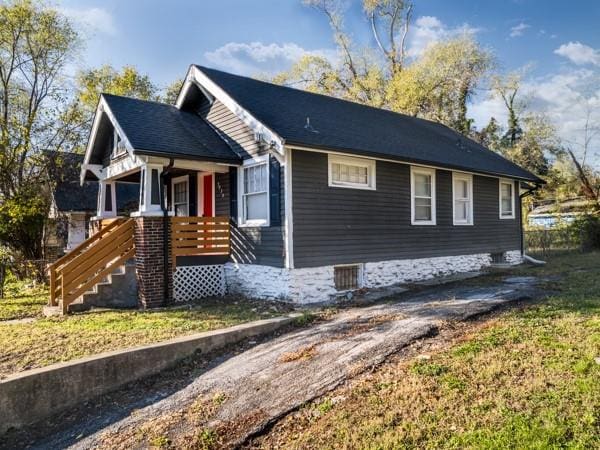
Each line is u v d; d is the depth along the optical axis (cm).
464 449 335
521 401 398
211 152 988
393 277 1102
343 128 1078
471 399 412
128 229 923
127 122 984
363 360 536
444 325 662
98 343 614
